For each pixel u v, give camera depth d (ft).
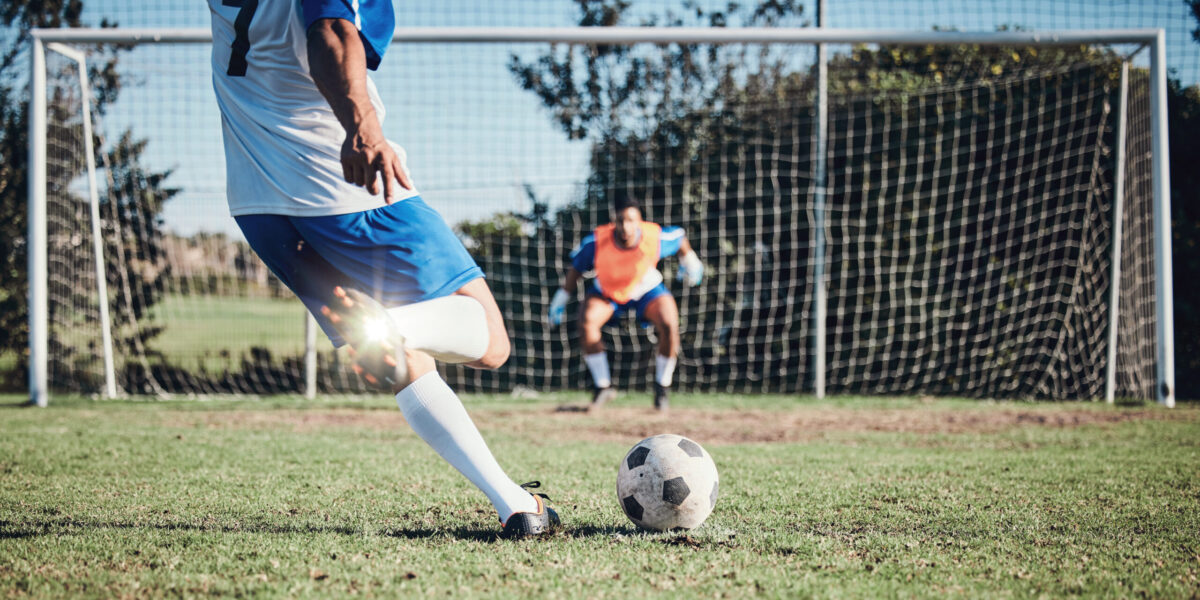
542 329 32.58
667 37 25.36
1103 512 10.16
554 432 19.95
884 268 30.76
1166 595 6.59
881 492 11.60
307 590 6.50
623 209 23.73
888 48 31.30
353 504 10.48
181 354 30.99
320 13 6.86
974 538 8.59
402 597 6.34
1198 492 11.71
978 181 30.17
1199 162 30.09
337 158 7.77
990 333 30.30
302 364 31.45
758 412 24.72
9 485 11.95
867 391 31.27
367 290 8.05
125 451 15.75
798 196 31.63
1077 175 29.45
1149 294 27.12
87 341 28.25
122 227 29.48
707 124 32.96
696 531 8.73
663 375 24.50
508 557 7.52
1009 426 21.40
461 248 8.41
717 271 32.14
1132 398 28.48
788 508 10.36
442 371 32.71
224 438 18.12
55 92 26.48
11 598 6.31
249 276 31.63
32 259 25.53
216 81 8.13
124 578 6.82
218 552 7.70
